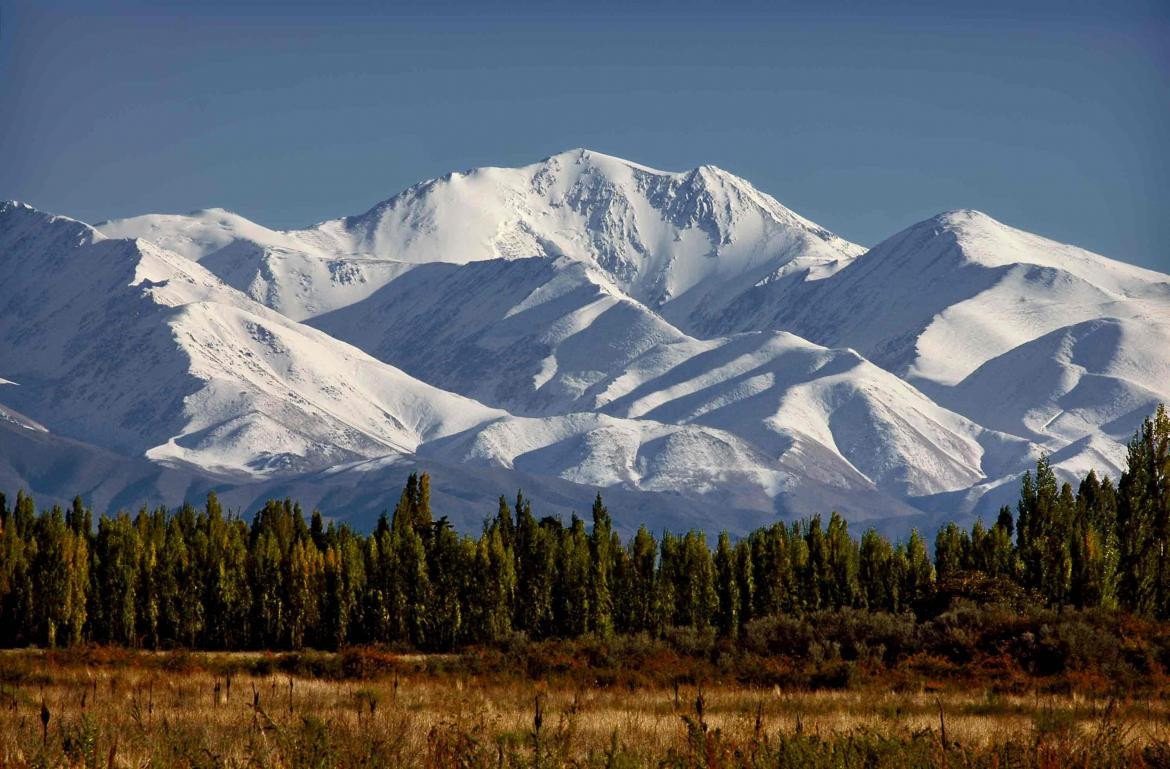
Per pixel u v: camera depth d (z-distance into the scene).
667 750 63.78
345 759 62.09
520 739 76.31
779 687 128.62
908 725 86.75
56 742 66.81
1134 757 62.47
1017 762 60.59
